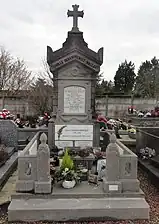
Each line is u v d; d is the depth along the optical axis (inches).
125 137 549.0
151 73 1523.1
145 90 1338.6
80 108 327.9
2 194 246.7
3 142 425.7
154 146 341.1
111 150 213.3
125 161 216.7
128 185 215.0
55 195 207.8
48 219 193.2
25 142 429.7
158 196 251.9
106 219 195.6
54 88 327.9
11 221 192.1
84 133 325.1
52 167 242.8
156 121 697.0
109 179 213.6
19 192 210.4
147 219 197.8
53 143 325.4
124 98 957.2
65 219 193.8
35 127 474.9
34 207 194.5
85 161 273.4
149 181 300.2
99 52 322.7
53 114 330.6
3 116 450.3
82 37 337.1
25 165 213.5
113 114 946.7
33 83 1030.4
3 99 890.1
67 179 220.7
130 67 1764.3
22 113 904.9
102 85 1375.5
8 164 327.6
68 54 316.8
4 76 1001.5
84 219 194.7
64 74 323.9
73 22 338.3
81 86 326.0
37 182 209.0
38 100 901.8
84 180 240.2
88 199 207.3
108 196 210.4
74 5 338.3
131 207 197.2
